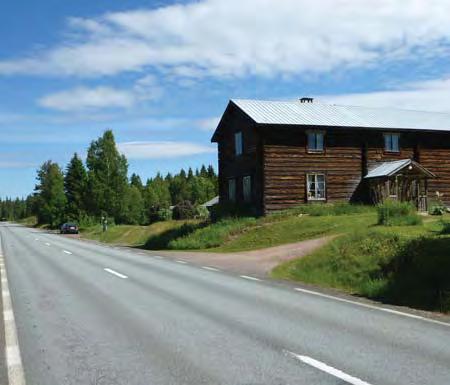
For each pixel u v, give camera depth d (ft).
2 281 49.37
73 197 311.06
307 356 21.63
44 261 71.92
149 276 50.80
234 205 120.16
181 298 37.01
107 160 275.80
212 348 23.08
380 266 44.73
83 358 21.88
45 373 19.93
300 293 38.88
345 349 22.74
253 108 122.83
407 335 25.35
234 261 63.98
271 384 18.15
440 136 130.41
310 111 127.24
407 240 50.03
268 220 106.83
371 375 19.06
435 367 20.02
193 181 495.82
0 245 120.37
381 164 123.85
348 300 35.76
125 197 279.28
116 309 33.09
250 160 120.26
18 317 31.12
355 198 121.49
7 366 20.95
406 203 85.35
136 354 22.31
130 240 141.59
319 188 119.14
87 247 108.99
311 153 118.42
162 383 18.43
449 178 130.62
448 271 38.40
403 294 36.86
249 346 23.38
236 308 32.86
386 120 128.88
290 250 68.49
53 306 34.76
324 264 49.73
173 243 98.17
